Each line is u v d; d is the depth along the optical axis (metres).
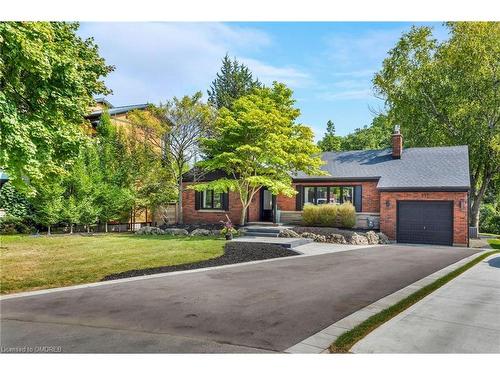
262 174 21.92
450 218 19.45
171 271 10.95
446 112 29.53
